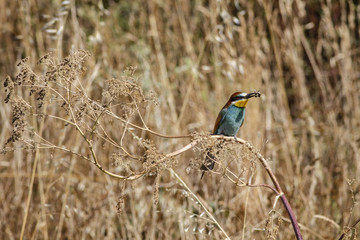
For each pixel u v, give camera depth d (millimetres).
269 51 13422
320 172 10633
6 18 12945
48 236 9281
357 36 14453
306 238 8859
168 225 9047
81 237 9234
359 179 9906
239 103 9164
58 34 9547
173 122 10758
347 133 11516
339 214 9711
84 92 5305
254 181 9594
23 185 9805
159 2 13648
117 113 9492
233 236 8797
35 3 12312
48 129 9992
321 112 13164
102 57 11516
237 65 11625
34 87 5270
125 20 14992
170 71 12781
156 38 12664
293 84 13555
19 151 9984
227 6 13297
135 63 12750
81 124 5277
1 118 11219
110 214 9281
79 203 9469
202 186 9828
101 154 9992
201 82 12742
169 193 9227
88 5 13188
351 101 12305
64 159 9633
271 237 5488
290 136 11328
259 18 13406
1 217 9680
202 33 13984
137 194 9633
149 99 5645
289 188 9852
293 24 13477
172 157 5336
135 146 9500
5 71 12578
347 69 12703
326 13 13328
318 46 13695
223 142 5469
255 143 10625
